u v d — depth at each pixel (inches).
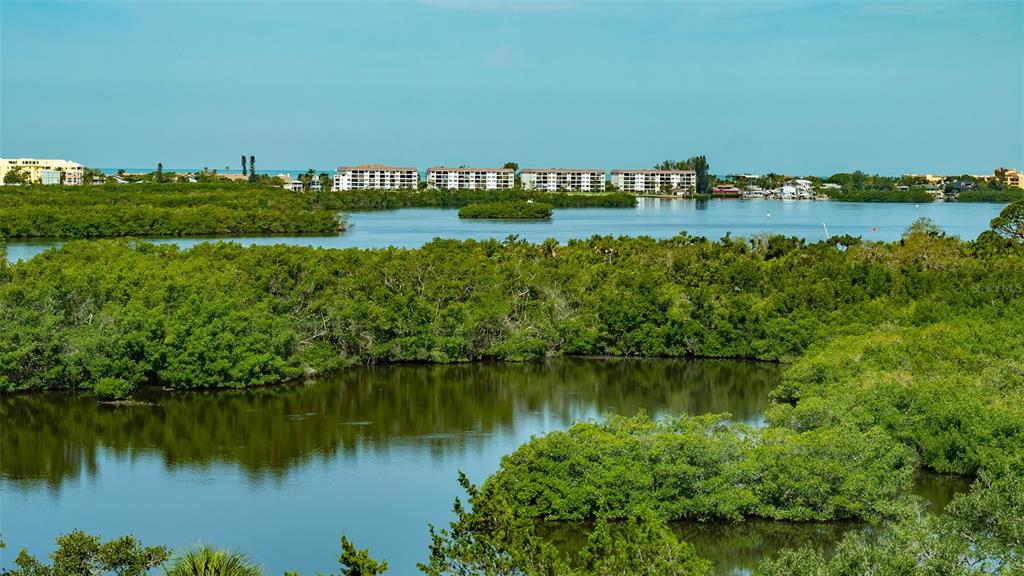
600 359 4419.3
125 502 2549.2
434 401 3651.6
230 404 3580.2
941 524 1624.0
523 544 1534.2
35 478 2751.0
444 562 1513.3
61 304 3924.7
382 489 2642.7
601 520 1628.9
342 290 4365.2
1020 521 1594.5
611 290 4643.2
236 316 3843.5
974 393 2787.9
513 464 2420.0
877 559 1408.7
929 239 5944.9
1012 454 2524.6
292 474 2775.6
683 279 5142.7
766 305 4493.1
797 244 6461.6
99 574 1505.9
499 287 4520.2
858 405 2817.4
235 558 1382.9
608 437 2407.7
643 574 1466.5
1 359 3572.8
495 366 4261.8
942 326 3789.4
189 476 2765.7
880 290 4758.9
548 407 3558.1
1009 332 3604.8
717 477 2336.4
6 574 1750.7
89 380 3673.7
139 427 3277.6
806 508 2331.4
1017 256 5438.0
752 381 3983.8
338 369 4141.2
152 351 3668.8
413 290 4463.6
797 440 2425.0
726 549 2229.3
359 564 1382.9
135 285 4141.2
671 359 4414.4
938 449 2655.0
